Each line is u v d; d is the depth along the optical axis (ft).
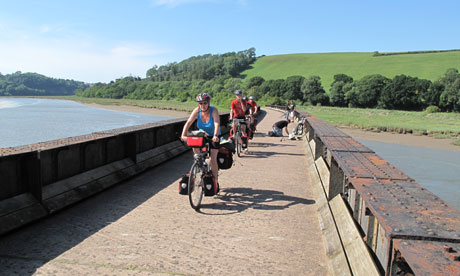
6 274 9.66
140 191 18.69
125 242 12.06
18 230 12.80
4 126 129.59
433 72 378.53
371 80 336.29
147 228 13.42
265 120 89.86
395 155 63.87
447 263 4.83
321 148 24.35
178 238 12.54
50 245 11.63
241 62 620.90
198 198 16.03
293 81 401.29
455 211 6.88
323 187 17.94
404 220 6.32
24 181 13.69
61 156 15.93
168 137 31.12
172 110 297.74
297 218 15.03
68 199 15.39
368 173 9.98
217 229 13.52
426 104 307.58
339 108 322.34
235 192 19.12
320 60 553.23
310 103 379.14
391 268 6.04
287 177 23.22
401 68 416.05
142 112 264.31
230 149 17.10
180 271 10.12
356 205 11.55
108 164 20.31
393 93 315.58
